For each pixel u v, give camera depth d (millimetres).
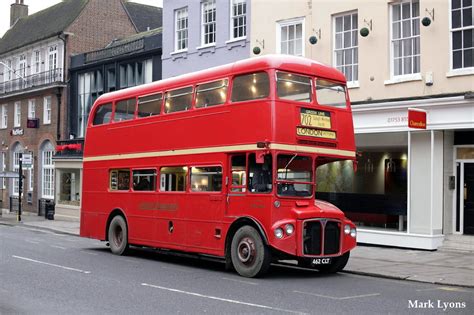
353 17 19203
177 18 26766
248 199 12711
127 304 9328
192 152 14320
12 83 41312
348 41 19297
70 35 36469
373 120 17828
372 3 18359
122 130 17234
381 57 18094
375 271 13258
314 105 13008
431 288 11414
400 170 17922
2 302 9445
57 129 36219
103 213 17797
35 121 38094
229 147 13156
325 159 13570
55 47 37688
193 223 14180
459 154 16953
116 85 31969
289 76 12695
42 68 38781
